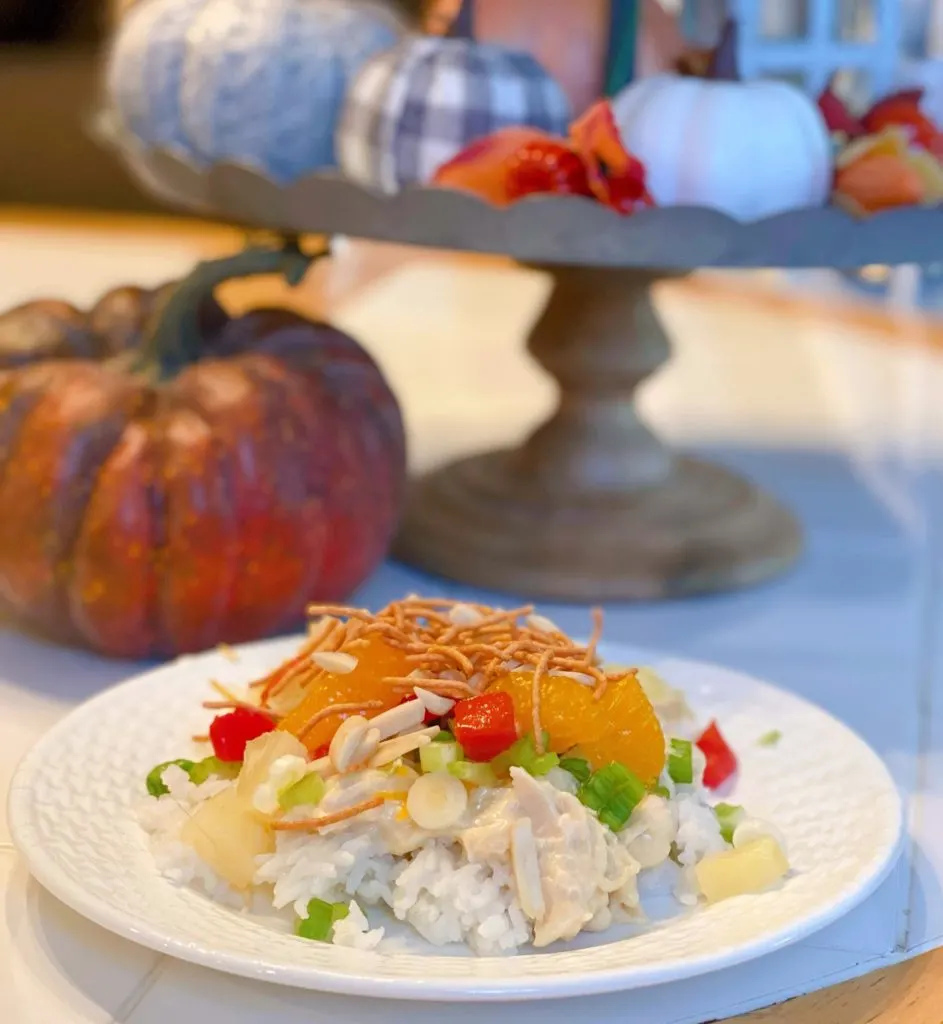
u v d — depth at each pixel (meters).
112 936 0.50
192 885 0.49
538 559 0.79
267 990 0.48
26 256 1.39
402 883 0.49
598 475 0.83
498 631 0.54
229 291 1.29
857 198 0.71
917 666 0.72
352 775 0.50
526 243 0.64
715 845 0.51
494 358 1.26
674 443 1.04
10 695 0.66
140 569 0.66
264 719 0.54
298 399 0.69
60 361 0.70
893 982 0.50
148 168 0.78
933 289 1.54
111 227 1.63
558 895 0.48
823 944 0.51
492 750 0.50
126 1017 0.47
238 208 0.72
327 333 0.74
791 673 0.71
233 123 0.77
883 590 0.81
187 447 0.66
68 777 0.53
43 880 0.47
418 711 0.51
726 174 0.69
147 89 0.79
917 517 0.93
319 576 0.70
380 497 0.72
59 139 1.97
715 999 0.48
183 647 0.69
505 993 0.44
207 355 0.71
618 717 0.51
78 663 0.69
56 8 2.34
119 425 0.67
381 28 0.82
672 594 0.78
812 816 0.54
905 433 1.10
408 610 0.55
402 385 1.15
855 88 0.94
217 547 0.66
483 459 0.89
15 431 0.67
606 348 0.82
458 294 1.50
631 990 0.48
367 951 0.46
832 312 1.48
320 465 0.69
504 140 0.69
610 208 0.64
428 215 0.65
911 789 0.61
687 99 0.70
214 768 0.53
